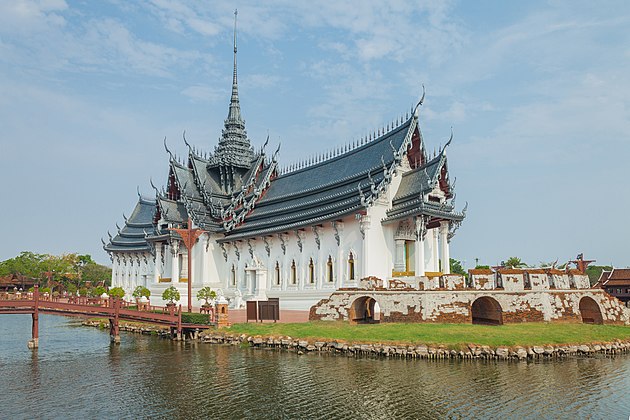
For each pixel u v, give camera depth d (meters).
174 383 24.52
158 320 38.88
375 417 19.08
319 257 49.62
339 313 37.16
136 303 46.84
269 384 23.78
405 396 21.38
